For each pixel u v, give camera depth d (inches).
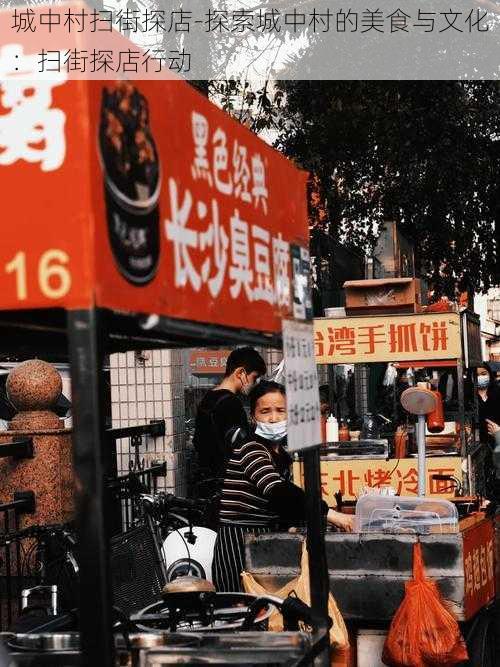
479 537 183.9
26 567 267.1
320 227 642.2
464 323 302.0
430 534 171.0
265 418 197.2
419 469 234.8
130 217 71.6
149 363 401.1
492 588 192.5
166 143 79.8
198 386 529.0
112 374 405.1
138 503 221.6
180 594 133.7
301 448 110.1
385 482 278.4
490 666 187.2
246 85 518.0
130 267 71.0
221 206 91.8
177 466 404.8
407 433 299.7
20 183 67.0
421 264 700.0
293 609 129.0
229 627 131.8
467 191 637.3
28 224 66.7
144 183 74.5
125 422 402.9
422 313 282.4
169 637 108.3
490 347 848.3
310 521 116.6
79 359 65.7
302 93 589.3
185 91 85.1
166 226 78.2
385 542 172.2
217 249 89.7
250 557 178.9
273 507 181.8
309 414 114.9
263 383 200.2
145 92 76.4
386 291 293.0
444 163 612.1
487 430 438.9
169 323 77.4
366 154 621.0
